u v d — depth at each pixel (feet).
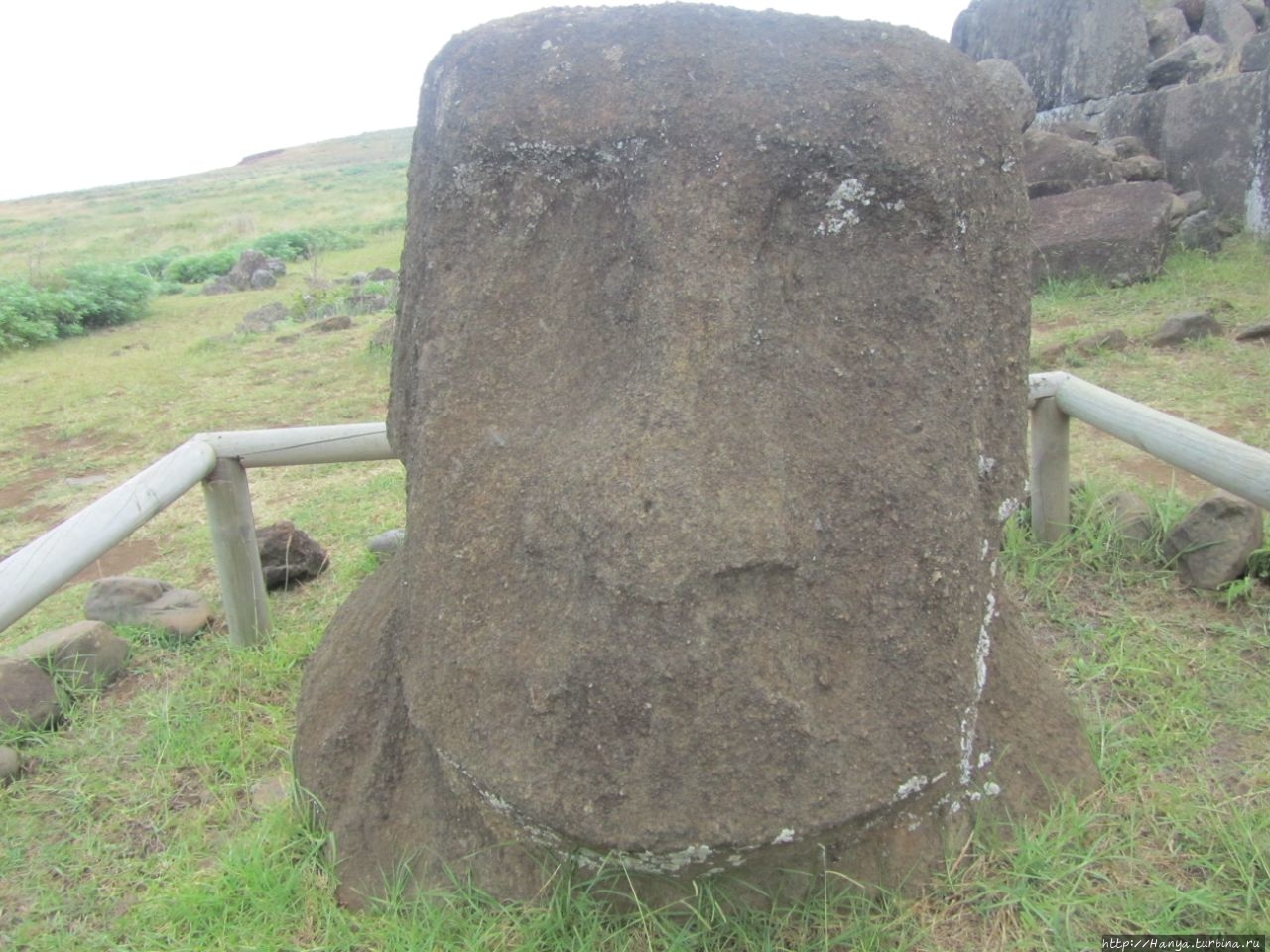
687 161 5.10
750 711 4.91
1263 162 23.49
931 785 5.23
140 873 6.52
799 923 5.38
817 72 5.11
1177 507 9.87
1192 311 18.49
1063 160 24.32
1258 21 32.27
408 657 5.68
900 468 5.20
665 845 4.90
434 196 5.54
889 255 5.20
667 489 4.86
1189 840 5.90
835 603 5.19
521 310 5.48
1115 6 28.73
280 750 7.66
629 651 4.89
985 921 5.45
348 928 5.78
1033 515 10.09
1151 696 7.31
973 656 5.41
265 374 22.94
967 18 34.71
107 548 7.76
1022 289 5.49
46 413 20.88
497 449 5.38
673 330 5.03
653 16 5.25
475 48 5.46
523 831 5.31
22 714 8.17
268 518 13.30
